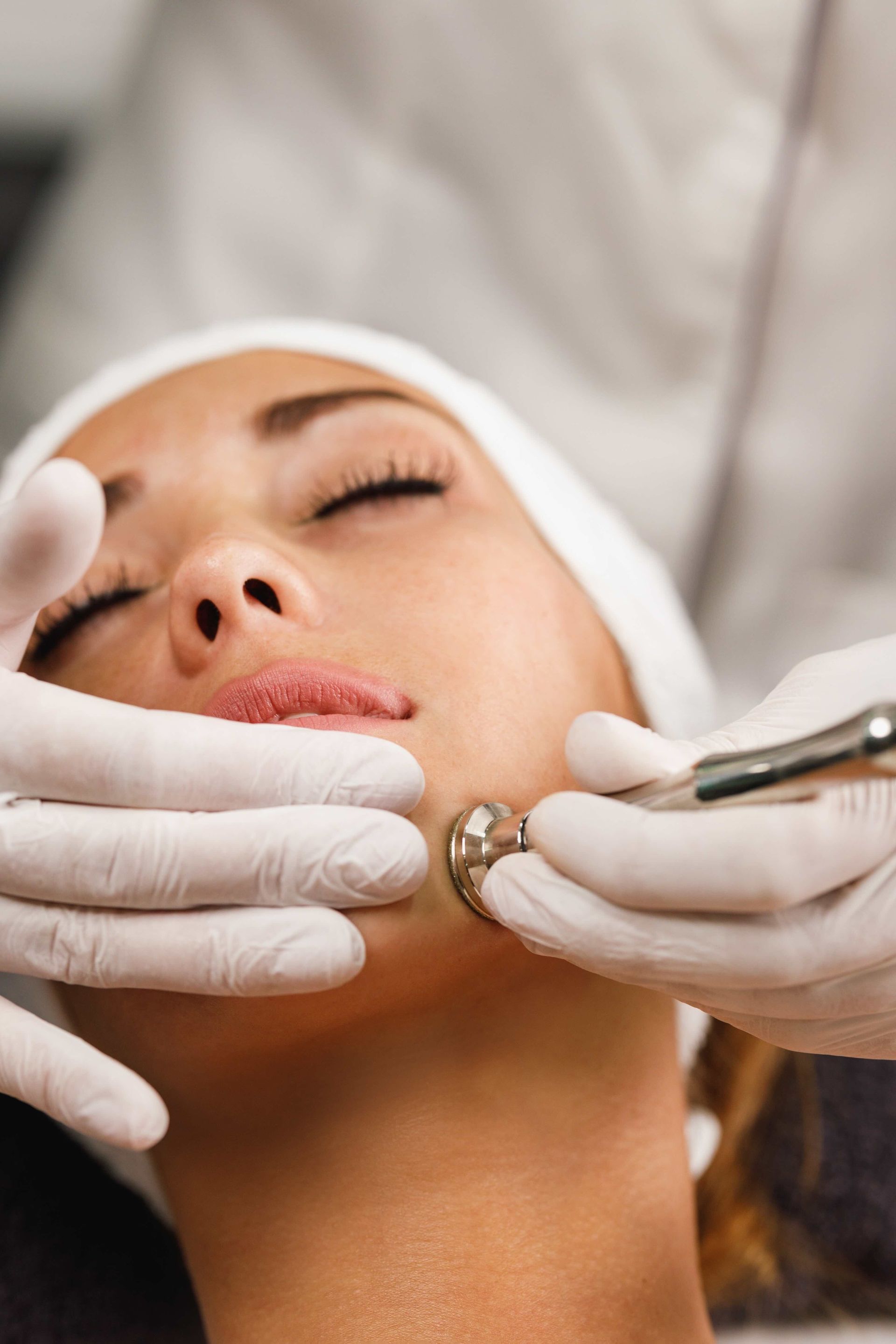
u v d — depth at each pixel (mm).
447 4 1464
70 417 1082
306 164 1554
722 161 1498
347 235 1562
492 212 1563
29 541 573
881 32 1433
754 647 1717
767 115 1491
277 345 1072
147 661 760
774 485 1645
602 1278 705
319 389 913
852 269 1542
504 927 655
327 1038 660
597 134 1495
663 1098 774
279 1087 685
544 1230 693
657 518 1618
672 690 986
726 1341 1161
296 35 1517
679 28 1445
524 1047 697
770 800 530
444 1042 675
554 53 1466
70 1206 1043
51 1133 1071
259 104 1540
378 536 819
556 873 592
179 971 622
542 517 967
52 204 1823
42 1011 963
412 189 1562
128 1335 1004
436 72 1501
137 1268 1030
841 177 1516
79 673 807
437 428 900
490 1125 686
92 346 1538
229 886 614
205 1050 676
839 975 580
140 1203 1058
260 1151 703
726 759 529
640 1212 732
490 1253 682
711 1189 1081
